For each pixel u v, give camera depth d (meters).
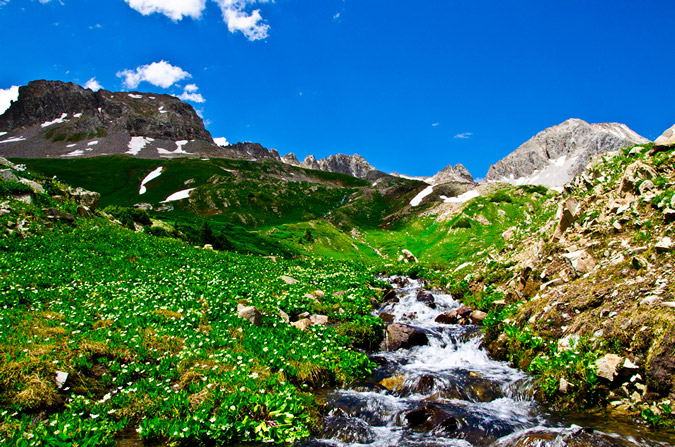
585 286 14.38
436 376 12.88
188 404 9.65
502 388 11.98
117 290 19.98
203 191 154.50
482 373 13.26
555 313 13.98
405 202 156.12
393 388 12.75
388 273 52.25
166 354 12.55
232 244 58.84
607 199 20.27
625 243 15.49
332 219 133.88
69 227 31.36
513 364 14.06
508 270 25.09
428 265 58.44
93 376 10.82
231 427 8.98
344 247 88.25
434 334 18.80
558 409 10.28
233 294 22.16
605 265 15.08
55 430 7.83
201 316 17.36
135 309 16.72
